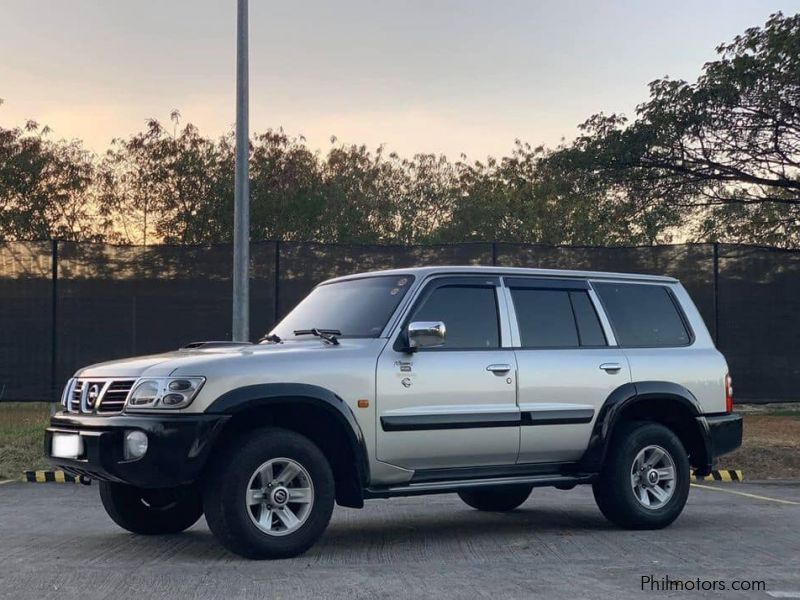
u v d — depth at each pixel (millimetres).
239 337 13438
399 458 7207
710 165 20234
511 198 40344
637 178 20844
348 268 15594
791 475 12625
